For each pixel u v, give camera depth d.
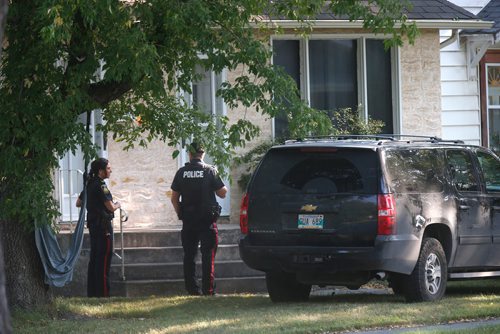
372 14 41.44
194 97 59.41
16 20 36.00
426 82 63.50
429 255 38.84
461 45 67.94
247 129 44.62
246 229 39.16
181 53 38.91
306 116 38.16
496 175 43.78
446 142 42.09
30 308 38.31
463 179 41.66
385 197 36.88
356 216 37.16
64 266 39.53
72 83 35.31
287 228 38.34
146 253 52.25
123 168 58.19
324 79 62.34
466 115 68.12
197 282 46.97
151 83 37.16
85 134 35.59
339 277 37.97
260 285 51.56
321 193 37.81
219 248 52.72
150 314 38.50
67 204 57.22
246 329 31.70
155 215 58.66
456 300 39.25
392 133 63.22
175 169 58.88
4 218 36.22
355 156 37.69
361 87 62.41
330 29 61.53
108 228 46.25
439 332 30.20
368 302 40.28
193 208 46.28
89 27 36.12
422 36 63.41
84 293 50.97
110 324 35.22
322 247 37.50
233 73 59.53
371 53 62.91
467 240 41.12
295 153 38.81
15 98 35.38
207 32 37.12
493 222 42.44
